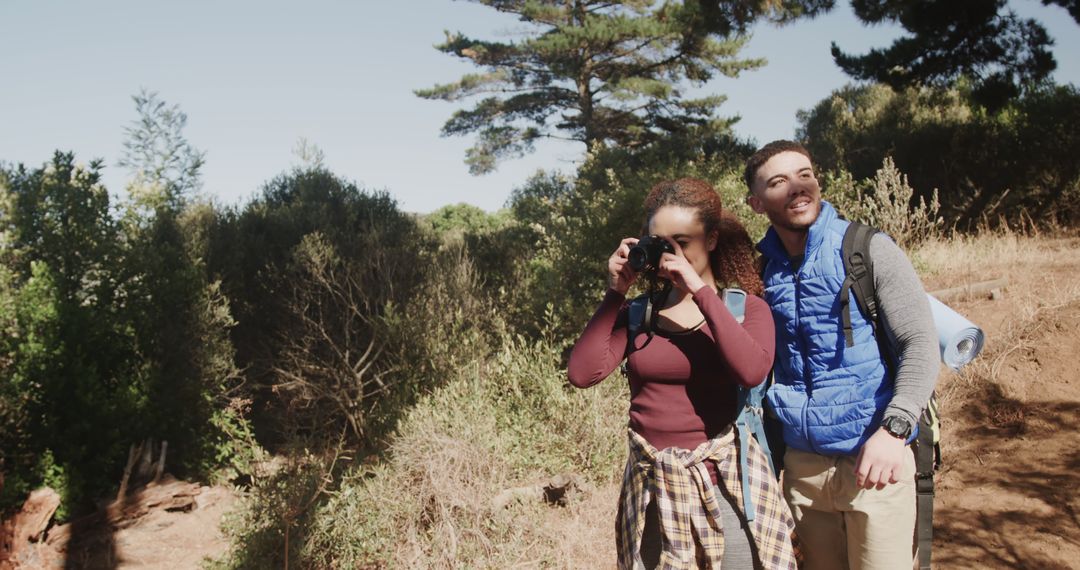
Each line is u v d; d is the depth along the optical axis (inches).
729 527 82.8
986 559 140.9
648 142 1047.0
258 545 178.4
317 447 255.4
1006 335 217.3
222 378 336.5
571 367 88.5
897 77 532.7
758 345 81.5
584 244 311.4
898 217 339.0
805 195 90.2
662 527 82.9
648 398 86.1
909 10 502.3
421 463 178.2
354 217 456.1
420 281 378.3
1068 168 483.2
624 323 89.4
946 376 211.3
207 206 448.8
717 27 497.7
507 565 154.9
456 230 692.7
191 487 286.4
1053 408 186.2
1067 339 206.2
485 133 1082.7
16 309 282.4
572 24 1000.9
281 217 458.0
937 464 92.1
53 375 274.2
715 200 88.0
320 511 178.7
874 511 86.8
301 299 374.6
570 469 197.0
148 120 402.9
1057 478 160.7
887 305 85.1
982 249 330.0
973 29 499.8
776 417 92.9
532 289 352.2
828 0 483.8
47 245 305.1
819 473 90.4
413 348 325.7
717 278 91.8
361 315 350.3
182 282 329.1
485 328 355.3
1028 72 505.0
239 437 315.3
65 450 272.2
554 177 658.8
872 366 86.4
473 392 222.8
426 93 1045.2
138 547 253.6
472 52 1002.1
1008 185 498.3
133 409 288.5
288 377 361.4
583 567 155.9
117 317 305.9
